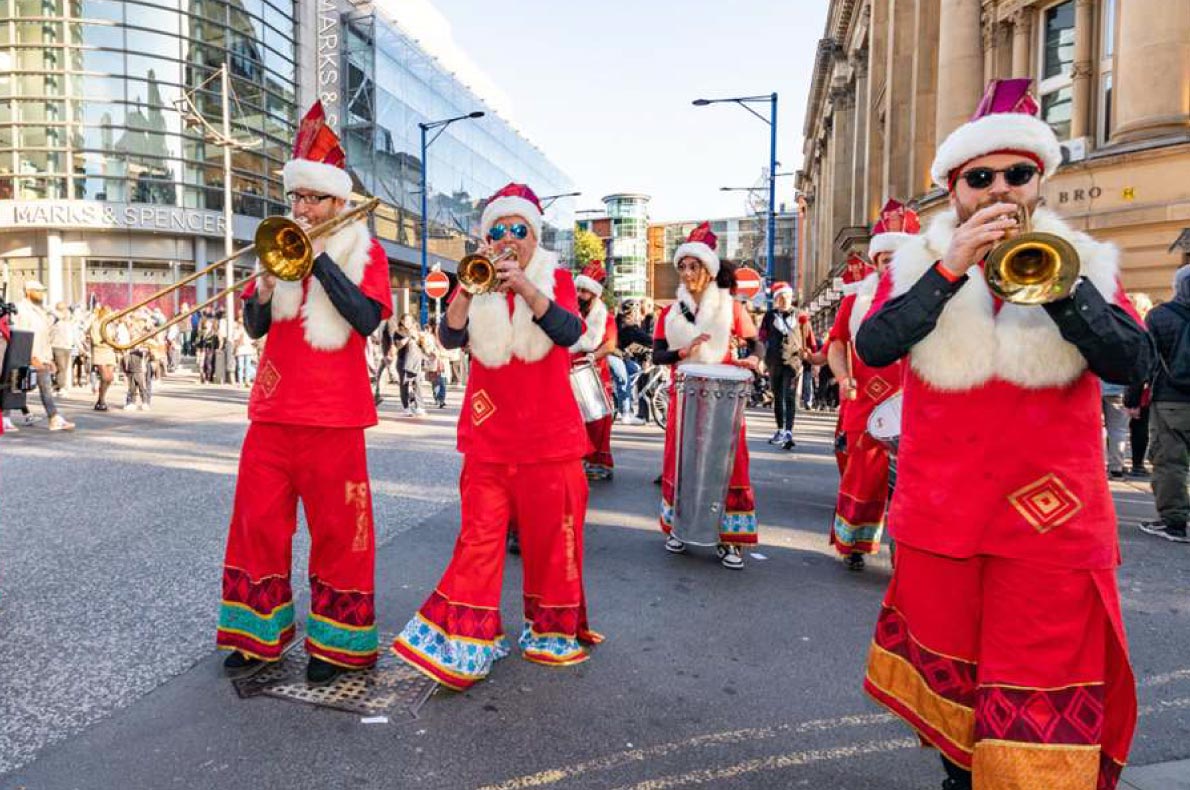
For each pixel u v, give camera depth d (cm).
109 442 980
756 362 552
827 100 4334
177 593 422
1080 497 192
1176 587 478
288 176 315
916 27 2012
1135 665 359
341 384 311
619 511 653
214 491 681
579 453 331
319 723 291
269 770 259
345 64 4234
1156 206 1207
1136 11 1252
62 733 279
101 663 337
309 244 281
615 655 360
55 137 3306
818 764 269
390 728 288
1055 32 1522
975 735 196
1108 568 193
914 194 2017
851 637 387
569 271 347
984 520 197
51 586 432
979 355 197
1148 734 294
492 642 323
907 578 215
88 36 3294
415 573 464
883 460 487
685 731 291
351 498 317
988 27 1670
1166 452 594
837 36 3666
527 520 334
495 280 300
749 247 10219
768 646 374
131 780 252
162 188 3450
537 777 258
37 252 3434
